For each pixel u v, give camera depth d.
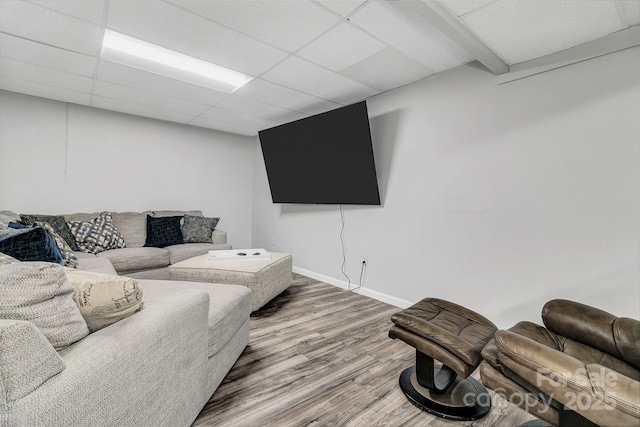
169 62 2.57
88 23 1.99
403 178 3.00
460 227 2.55
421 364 1.62
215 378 1.60
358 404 1.57
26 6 1.82
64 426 0.73
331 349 2.14
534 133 2.12
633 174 1.73
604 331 1.36
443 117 2.67
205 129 4.89
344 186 3.38
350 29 2.02
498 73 2.28
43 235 1.37
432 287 2.76
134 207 4.24
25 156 3.45
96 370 0.84
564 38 1.87
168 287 1.96
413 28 1.99
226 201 5.20
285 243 4.67
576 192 1.94
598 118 1.85
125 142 4.13
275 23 1.97
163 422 1.13
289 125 3.69
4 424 0.64
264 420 1.44
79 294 1.00
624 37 1.76
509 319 2.25
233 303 1.84
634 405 0.86
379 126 3.23
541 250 2.09
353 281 3.54
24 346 0.70
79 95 3.36
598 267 1.85
